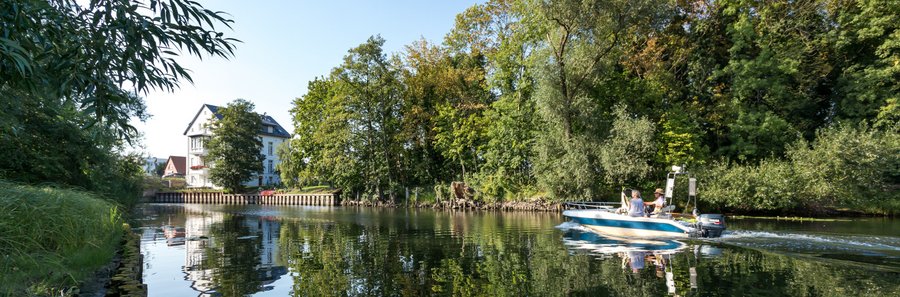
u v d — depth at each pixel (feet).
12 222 21.75
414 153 129.59
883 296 20.11
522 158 97.19
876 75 77.71
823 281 23.12
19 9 13.71
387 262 30.25
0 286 17.75
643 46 93.25
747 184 70.64
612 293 21.40
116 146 66.13
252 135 175.63
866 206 70.33
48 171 46.85
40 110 43.78
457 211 94.48
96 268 24.36
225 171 168.35
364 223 62.44
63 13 15.25
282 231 51.52
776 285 22.40
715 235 39.19
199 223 64.08
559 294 21.40
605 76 83.97
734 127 84.43
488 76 111.14
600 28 73.26
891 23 77.05
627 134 74.43
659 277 24.53
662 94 90.38
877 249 33.27
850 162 69.41
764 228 49.08
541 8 73.77
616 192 82.12
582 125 80.07
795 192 69.26
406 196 118.62
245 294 21.88
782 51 86.33
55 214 24.64
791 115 89.15
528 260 30.37
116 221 35.76
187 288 23.04
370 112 125.08
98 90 16.25
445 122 117.50
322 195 138.00
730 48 89.20
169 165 260.62
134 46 15.56
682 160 80.02
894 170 69.62
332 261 30.78
